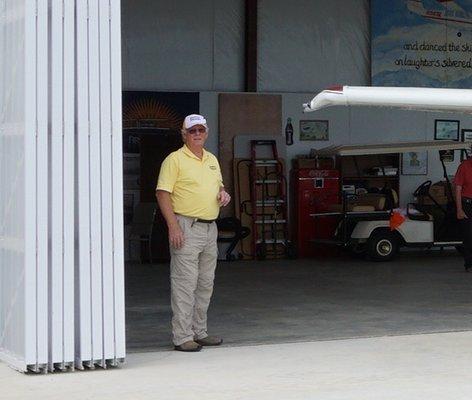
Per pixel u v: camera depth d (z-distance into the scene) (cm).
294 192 2036
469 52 2180
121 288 866
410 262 1897
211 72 2017
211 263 966
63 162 847
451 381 824
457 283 1565
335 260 1958
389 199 1952
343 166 2072
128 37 1967
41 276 840
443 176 2134
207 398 760
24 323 842
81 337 855
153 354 943
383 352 955
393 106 834
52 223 842
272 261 1959
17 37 860
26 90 834
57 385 804
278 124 2042
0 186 909
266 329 1117
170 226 935
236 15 2030
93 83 855
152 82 1983
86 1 853
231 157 2009
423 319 1190
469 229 1684
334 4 2097
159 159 1945
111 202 861
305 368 874
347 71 2111
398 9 2128
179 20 1995
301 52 2078
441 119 2145
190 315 956
